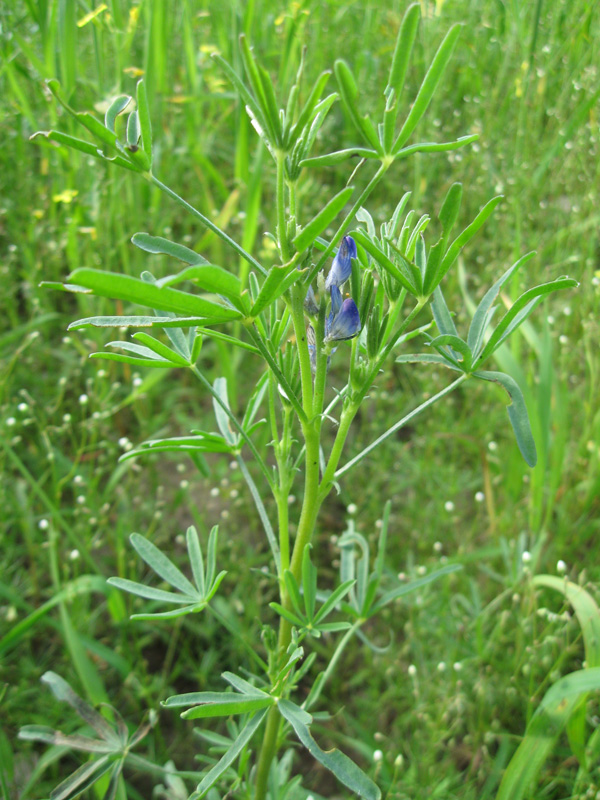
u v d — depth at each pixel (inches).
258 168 18.5
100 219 20.9
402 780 13.4
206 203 22.2
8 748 12.6
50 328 21.7
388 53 27.2
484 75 27.7
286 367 9.2
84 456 18.7
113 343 10.1
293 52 23.0
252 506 18.7
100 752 10.4
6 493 17.2
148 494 19.2
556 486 16.3
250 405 11.6
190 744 15.0
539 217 23.8
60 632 14.6
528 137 24.0
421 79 26.0
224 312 7.5
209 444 11.1
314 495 9.5
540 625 15.6
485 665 15.4
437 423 20.1
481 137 24.3
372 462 19.7
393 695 15.3
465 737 14.5
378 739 14.8
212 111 25.0
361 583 12.2
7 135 22.7
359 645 16.5
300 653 9.0
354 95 7.0
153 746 14.6
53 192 21.5
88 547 16.4
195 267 6.5
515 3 23.3
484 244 23.4
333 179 26.4
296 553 10.0
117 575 17.1
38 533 17.1
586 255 21.4
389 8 30.0
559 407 17.1
